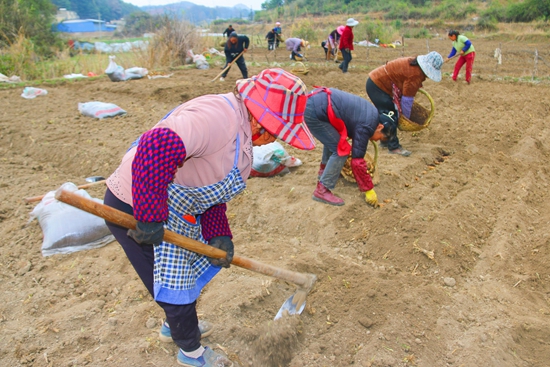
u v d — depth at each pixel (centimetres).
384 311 349
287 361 319
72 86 1178
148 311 347
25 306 354
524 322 344
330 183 490
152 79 1269
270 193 529
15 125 789
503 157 639
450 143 716
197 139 221
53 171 625
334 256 424
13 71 1350
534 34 2300
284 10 4822
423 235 433
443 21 3225
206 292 370
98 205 223
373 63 1563
